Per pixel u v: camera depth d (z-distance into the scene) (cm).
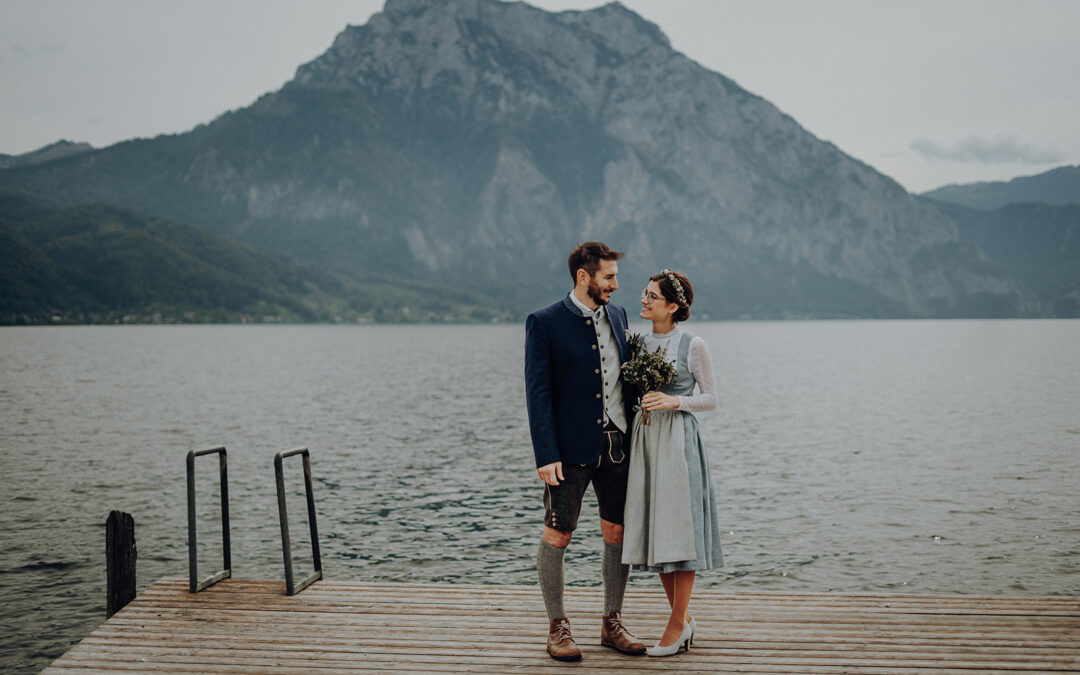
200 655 448
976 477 1839
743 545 1297
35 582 1109
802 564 1193
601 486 458
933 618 498
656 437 445
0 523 1423
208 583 572
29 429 2745
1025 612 506
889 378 5300
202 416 3178
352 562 1236
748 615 507
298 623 498
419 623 498
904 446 2339
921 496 1641
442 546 1330
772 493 1700
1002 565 1172
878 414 3192
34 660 873
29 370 6244
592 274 441
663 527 436
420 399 4016
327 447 2400
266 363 7444
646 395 437
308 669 430
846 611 512
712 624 493
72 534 1348
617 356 452
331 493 1747
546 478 435
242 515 1513
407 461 2170
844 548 1270
